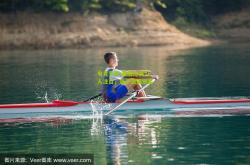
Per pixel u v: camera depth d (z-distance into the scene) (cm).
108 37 11044
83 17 11281
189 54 8406
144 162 2388
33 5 11281
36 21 11081
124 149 2598
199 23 13075
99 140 2775
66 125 3144
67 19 11188
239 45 10581
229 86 4525
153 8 12144
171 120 3194
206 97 3866
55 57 8400
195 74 5522
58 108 3453
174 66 6425
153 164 2356
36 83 5009
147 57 7969
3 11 11119
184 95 4078
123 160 2425
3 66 6912
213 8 13850
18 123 3225
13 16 11081
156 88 4516
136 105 3456
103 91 3472
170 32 11600
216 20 13462
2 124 3206
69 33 10962
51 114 3444
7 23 10969
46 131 3003
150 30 11438
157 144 2666
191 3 13200
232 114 3300
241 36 12794
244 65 6322
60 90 4491
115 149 2600
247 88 4369
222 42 11912
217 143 2656
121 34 11200
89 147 2648
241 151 2512
